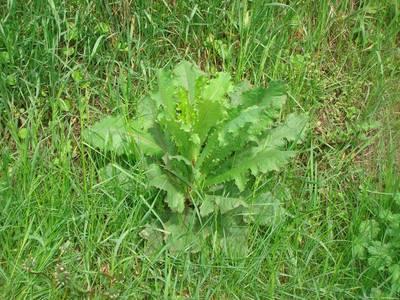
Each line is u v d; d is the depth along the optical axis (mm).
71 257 1098
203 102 1089
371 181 1250
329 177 1226
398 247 1131
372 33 1384
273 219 1143
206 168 1149
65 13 1253
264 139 1178
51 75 1219
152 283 1110
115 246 1103
